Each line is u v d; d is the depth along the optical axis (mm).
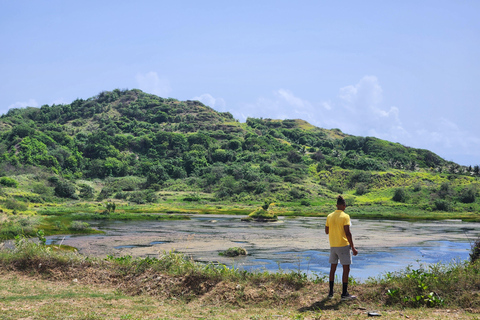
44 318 7078
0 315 7227
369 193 122625
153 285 9984
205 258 26281
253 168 144375
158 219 65562
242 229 49219
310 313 7582
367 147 199000
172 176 149875
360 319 7059
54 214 67625
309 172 147500
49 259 11984
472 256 11938
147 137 186500
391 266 23234
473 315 7043
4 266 12164
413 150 196500
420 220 69875
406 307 7953
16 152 149875
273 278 9562
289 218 72625
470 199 103500
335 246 8461
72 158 154250
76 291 9867
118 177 147875
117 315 7543
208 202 109625
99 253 28359
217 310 8148
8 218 43625
